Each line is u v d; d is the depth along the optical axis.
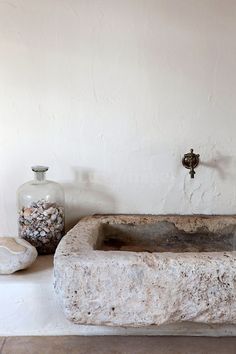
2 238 1.69
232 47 1.83
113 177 1.93
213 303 1.32
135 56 1.84
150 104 1.88
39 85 1.86
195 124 1.89
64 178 1.93
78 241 1.51
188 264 1.31
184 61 1.84
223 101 1.87
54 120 1.89
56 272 1.35
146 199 1.95
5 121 1.88
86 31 1.82
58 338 1.55
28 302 1.55
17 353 1.46
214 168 1.92
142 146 1.91
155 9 1.81
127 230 1.86
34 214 1.76
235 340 1.54
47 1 1.80
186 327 1.57
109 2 1.80
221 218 1.86
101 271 1.32
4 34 1.82
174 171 1.93
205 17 1.81
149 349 1.48
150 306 1.33
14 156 1.91
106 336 1.57
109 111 1.88
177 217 1.88
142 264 1.31
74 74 1.85
